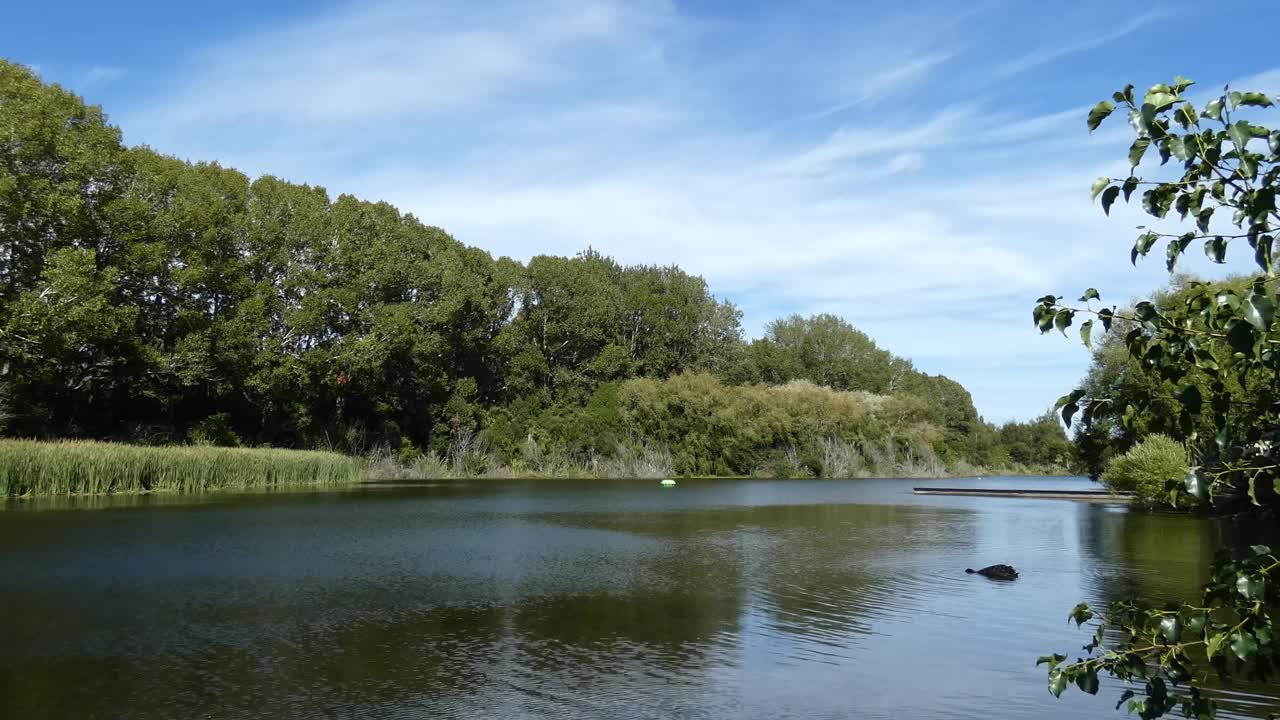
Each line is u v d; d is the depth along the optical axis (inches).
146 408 1959.9
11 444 1241.4
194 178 1935.3
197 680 382.6
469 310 2605.8
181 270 1739.7
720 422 2738.7
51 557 726.5
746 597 581.6
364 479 2202.3
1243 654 139.1
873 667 409.7
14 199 1434.5
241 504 1272.1
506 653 432.8
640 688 376.8
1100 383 1300.4
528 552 800.3
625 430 2768.2
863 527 1071.6
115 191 1680.6
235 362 1893.5
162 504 1219.2
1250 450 151.6
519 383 2817.4
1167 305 150.9
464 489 1854.1
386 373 2406.5
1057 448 3607.3
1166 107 137.5
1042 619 515.8
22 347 1449.3
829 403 2886.3
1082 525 1103.6
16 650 430.0
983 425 3924.7
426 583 625.6
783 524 1108.5
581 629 485.7
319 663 411.2
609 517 1198.3
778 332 3971.5
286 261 2085.4
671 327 3139.8
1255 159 130.9
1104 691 372.2
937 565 730.8
